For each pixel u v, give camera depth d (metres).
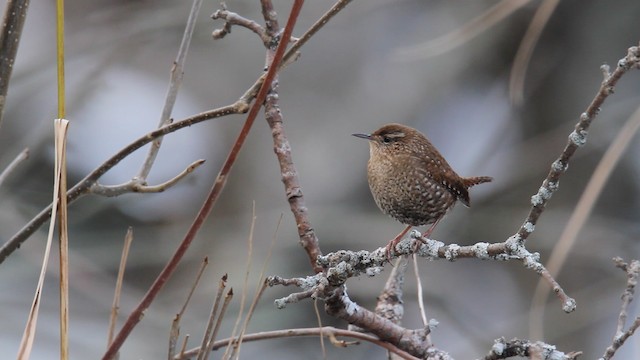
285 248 12.27
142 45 14.03
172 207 13.10
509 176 12.98
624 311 4.77
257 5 13.21
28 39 13.97
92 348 10.98
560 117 12.94
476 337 11.98
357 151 13.64
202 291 11.56
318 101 13.99
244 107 5.13
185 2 13.07
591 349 11.77
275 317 11.19
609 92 4.01
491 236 12.57
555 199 12.55
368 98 13.91
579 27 12.69
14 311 11.12
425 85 13.80
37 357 10.81
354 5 13.04
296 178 5.74
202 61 14.39
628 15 12.51
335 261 5.21
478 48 13.35
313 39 14.09
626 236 12.06
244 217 12.70
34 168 12.19
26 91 12.78
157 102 14.20
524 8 12.57
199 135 14.02
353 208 13.15
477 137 13.54
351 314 5.45
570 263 12.23
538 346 4.80
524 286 12.63
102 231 12.49
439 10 13.58
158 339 10.81
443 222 12.62
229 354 4.47
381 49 13.93
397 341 5.60
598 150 12.45
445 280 12.50
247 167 13.74
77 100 13.04
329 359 11.33
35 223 5.48
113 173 13.30
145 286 12.28
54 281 11.48
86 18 13.40
